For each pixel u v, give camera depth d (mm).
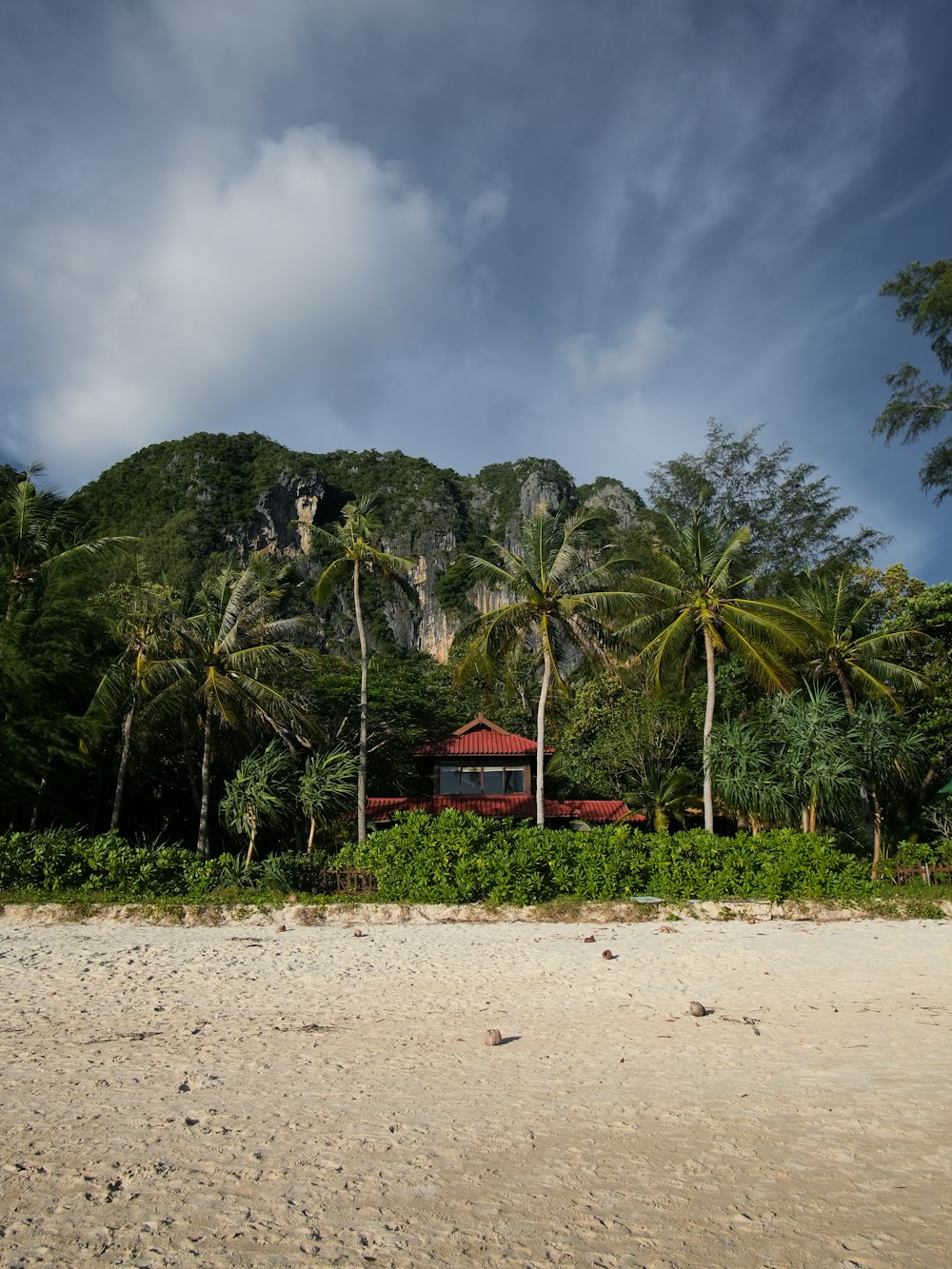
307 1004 9953
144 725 26188
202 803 26062
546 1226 3934
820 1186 4410
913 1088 6293
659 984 11188
